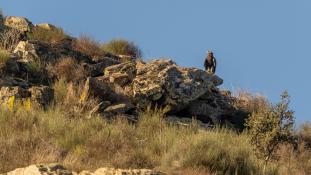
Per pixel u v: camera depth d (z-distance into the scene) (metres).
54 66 82.06
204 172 48.91
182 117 77.69
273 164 57.25
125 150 53.19
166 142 57.72
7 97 66.75
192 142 53.44
